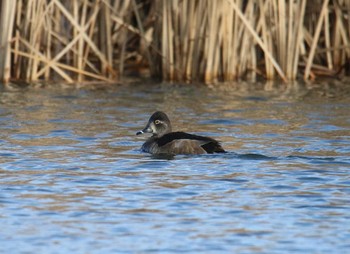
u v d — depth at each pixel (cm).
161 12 2417
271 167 1454
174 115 1962
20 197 1270
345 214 1198
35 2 2283
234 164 1477
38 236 1106
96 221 1166
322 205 1239
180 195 1286
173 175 1404
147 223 1160
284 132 1772
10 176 1391
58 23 2417
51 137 1712
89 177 1389
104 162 1499
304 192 1303
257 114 1975
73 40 2331
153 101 2134
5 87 2275
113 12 2483
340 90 2306
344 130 1792
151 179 1379
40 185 1338
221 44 2425
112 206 1231
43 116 1930
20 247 1067
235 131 1786
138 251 1054
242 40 2414
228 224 1156
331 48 2472
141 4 2516
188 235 1112
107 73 2441
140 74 2567
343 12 2486
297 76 2522
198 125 1850
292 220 1173
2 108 2011
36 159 1516
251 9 2352
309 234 1118
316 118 1927
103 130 1795
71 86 2330
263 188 1325
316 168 1445
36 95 2188
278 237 1105
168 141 1573
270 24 2372
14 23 2345
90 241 1089
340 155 1545
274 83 2398
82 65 2398
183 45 2394
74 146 1634
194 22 2380
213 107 2056
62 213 1198
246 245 1077
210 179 1377
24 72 2381
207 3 2348
